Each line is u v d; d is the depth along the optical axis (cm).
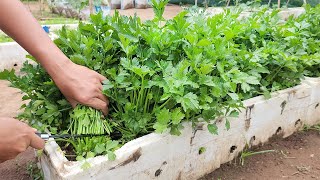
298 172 176
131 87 138
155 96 147
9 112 271
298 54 199
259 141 196
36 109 154
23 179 173
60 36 162
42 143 116
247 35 203
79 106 143
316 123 229
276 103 192
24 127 109
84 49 149
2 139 101
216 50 156
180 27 165
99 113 144
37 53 132
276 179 171
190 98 131
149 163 144
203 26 173
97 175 127
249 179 171
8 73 152
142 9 1009
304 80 217
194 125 153
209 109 148
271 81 203
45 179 158
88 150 136
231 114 158
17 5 129
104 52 154
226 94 159
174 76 135
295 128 215
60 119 156
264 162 185
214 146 171
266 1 726
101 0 650
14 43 407
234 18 211
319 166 182
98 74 146
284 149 197
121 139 148
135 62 140
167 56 156
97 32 163
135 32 153
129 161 135
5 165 186
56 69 133
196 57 143
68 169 122
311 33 244
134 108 147
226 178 171
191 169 165
